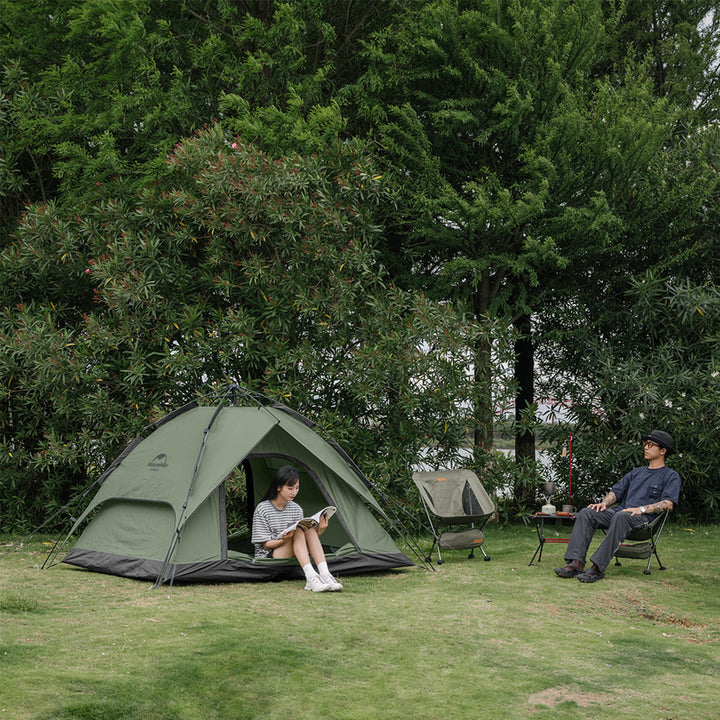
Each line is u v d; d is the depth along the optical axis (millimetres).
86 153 10867
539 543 8648
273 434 7543
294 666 4539
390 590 6590
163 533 6750
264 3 11609
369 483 7852
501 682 4445
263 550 6918
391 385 9945
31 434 10289
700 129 12438
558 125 10273
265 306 9945
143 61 10484
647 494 7406
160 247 10227
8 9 11234
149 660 4449
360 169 10047
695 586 7094
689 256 11297
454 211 10484
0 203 11484
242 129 10289
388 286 10820
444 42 10961
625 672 4652
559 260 10188
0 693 3840
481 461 10438
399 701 4148
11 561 7648
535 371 13094
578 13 10836
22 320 9773
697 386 10703
